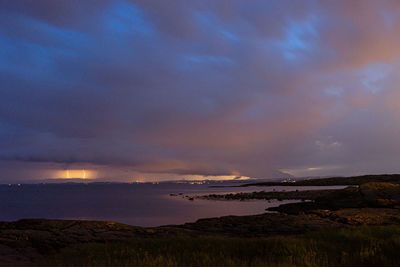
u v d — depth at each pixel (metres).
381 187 39.44
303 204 42.97
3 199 100.00
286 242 10.21
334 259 8.16
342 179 160.38
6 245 12.27
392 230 12.57
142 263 7.47
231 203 62.03
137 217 41.25
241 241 10.86
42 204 74.62
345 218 21.53
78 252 10.16
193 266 7.48
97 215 45.91
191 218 39.06
